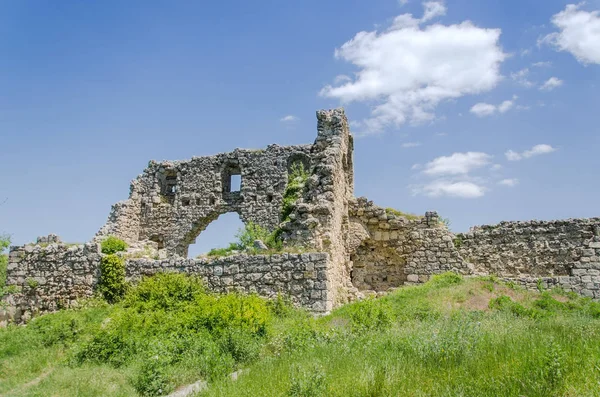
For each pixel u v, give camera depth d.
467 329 12.91
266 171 37.44
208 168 38.88
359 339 13.80
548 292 23.25
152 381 12.62
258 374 11.53
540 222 27.30
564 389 8.27
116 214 37.81
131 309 19.33
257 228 33.69
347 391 9.23
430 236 28.27
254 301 17.80
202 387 11.51
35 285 25.30
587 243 25.27
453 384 9.11
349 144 32.44
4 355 17.62
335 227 23.36
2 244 30.23
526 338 11.95
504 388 8.48
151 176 39.84
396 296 20.75
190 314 17.58
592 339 11.61
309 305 19.80
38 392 12.89
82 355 15.85
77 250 24.97
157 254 25.52
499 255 27.55
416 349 11.59
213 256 22.03
